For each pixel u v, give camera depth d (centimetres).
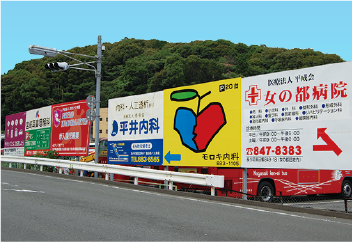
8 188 1165
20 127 2727
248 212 921
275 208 1025
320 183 1450
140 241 597
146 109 1611
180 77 7175
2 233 625
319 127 1047
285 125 1115
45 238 600
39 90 6488
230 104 1258
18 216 753
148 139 1582
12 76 6900
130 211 850
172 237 629
